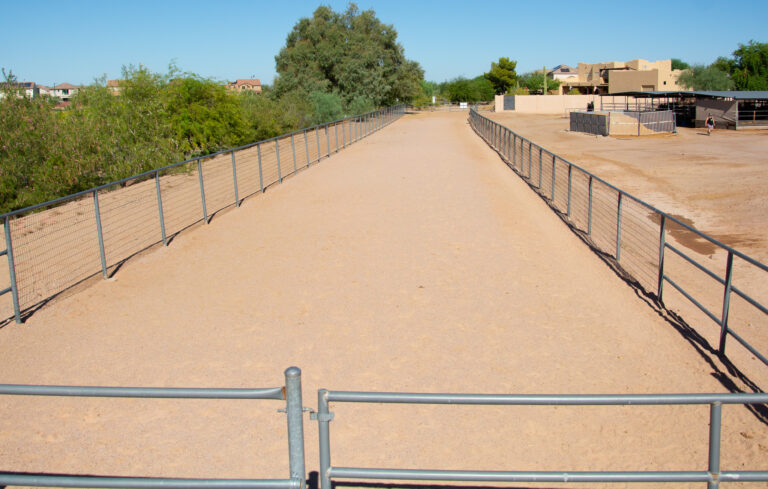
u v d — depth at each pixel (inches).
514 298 384.2
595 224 621.6
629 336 325.7
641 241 592.1
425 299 384.5
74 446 229.0
